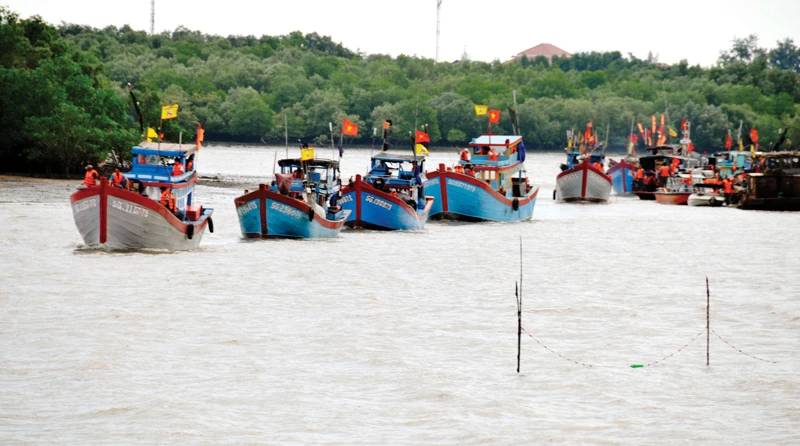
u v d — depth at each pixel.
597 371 49.03
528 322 60.47
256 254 85.25
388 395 44.25
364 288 71.12
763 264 90.06
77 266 74.62
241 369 47.81
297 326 57.34
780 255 96.81
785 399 44.69
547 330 58.38
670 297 70.56
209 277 72.50
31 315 57.69
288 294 67.44
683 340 56.47
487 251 95.44
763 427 40.84
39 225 97.94
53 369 46.84
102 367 47.34
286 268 78.38
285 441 38.28
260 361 49.38
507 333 57.19
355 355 50.91
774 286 76.56
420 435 39.22
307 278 74.31
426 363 49.69
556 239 108.75
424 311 63.16
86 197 80.31
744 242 108.56
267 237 95.69
